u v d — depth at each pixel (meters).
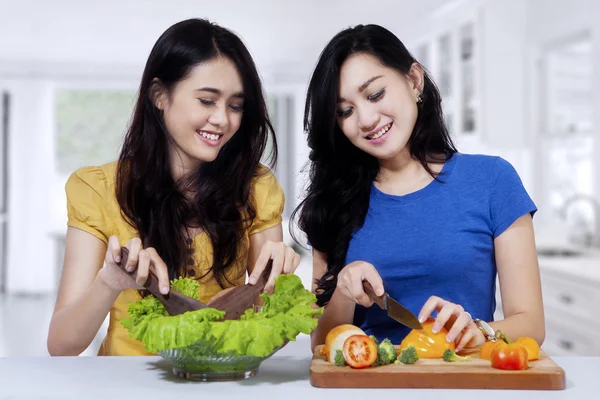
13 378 1.26
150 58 1.59
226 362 1.21
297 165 9.04
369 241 1.71
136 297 1.66
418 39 6.14
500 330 1.35
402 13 5.91
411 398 1.12
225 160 1.70
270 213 1.76
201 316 1.17
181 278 1.40
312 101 1.68
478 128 4.88
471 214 1.66
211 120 1.55
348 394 1.15
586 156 4.36
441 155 1.75
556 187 4.69
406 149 1.73
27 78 8.52
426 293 1.66
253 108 1.65
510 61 4.86
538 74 4.78
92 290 1.40
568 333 3.30
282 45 7.62
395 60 1.60
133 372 1.30
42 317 6.99
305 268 6.20
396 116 1.60
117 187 1.69
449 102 5.46
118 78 8.71
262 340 1.18
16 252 8.56
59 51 7.95
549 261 3.62
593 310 3.05
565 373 1.28
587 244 4.07
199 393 1.16
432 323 1.34
